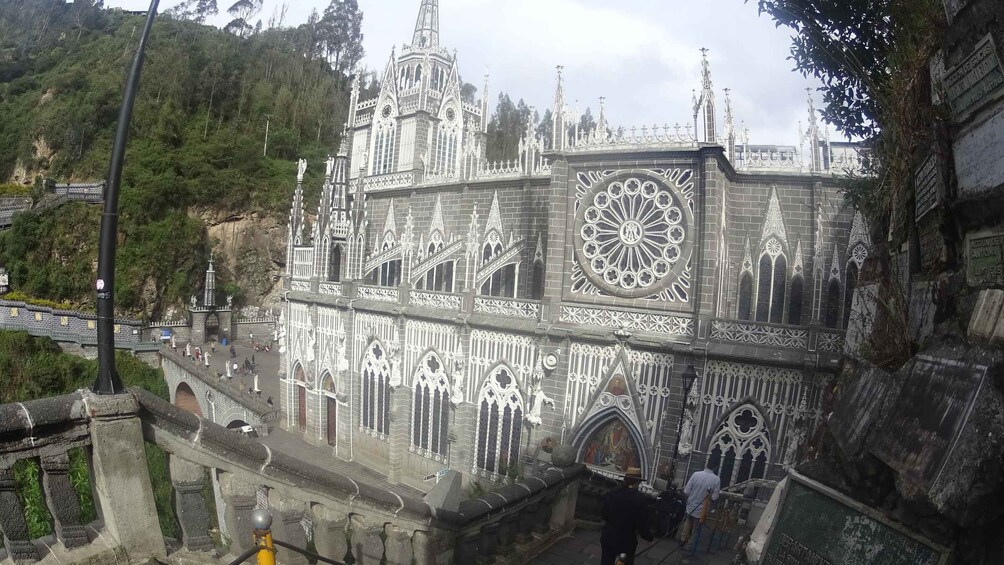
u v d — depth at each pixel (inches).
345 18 6097.4
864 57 589.9
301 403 2016.5
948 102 298.7
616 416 1182.3
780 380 1039.0
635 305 1198.9
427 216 1865.2
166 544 284.0
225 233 3841.0
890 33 509.4
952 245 306.7
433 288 1779.0
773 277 1298.0
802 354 1023.0
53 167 3998.5
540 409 1246.9
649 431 1143.6
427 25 2263.8
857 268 1224.8
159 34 5000.0
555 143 1267.2
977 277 266.1
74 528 254.5
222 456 293.3
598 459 1211.9
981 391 215.5
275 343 3393.2
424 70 2181.3
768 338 1056.8
